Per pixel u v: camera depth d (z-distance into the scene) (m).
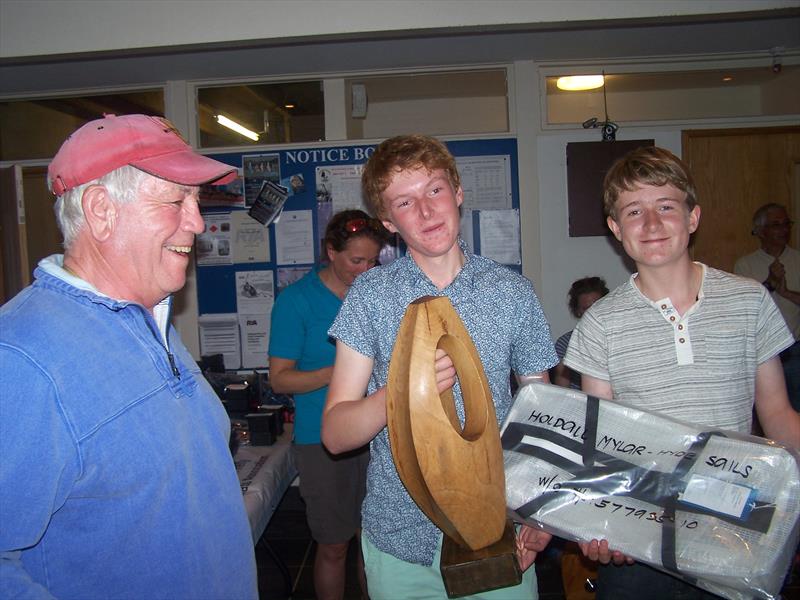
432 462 0.84
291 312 2.06
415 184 1.04
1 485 0.67
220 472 0.92
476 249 3.27
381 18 1.96
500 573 0.89
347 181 3.25
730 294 1.22
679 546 0.98
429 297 0.89
